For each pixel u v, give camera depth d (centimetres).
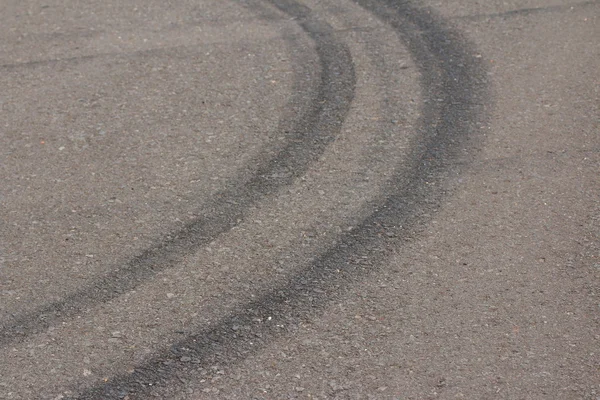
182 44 704
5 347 383
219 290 418
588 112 566
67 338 388
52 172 526
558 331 380
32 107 609
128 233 464
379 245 446
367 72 644
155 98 614
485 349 371
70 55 692
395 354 371
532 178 497
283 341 382
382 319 393
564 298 401
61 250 452
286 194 495
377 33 712
